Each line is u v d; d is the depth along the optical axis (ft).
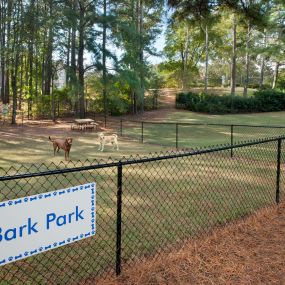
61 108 109.29
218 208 22.24
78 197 11.19
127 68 96.32
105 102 101.91
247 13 31.65
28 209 9.98
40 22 84.74
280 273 13.43
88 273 13.61
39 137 68.49
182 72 181.98
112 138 53.67
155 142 63.36
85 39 93.09
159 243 16.56
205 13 31.58
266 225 18.52
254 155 45.78
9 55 86.99
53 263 14.44
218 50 187.32
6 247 9.59
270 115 117.50
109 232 18.13
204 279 12.93
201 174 33.55
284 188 27.78
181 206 22.91
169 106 133.18
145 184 29.17
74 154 49.11
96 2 92.27
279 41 122.93
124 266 14.07
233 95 131.23
